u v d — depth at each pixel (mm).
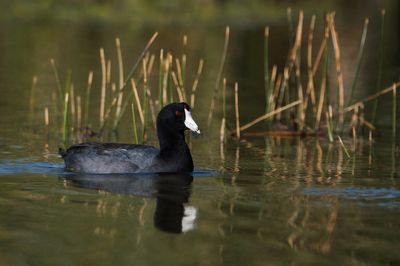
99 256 9172
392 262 8977
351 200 11672
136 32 35094
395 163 14648
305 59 28781
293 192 12180
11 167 13883
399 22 40188
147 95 17797
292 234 9977
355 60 28734
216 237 9859
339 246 9531
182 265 8883
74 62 27625
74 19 38312
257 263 8945
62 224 10406
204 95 22672
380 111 20703
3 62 27766
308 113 20656
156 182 12820
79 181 12836
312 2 45062
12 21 37406
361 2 47594
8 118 19094
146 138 17297
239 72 26734
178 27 37125
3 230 10156
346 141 17281
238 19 39656
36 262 8984
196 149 16141
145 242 9664
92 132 17594
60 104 21062
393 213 10914
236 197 11844
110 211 11031
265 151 16016
